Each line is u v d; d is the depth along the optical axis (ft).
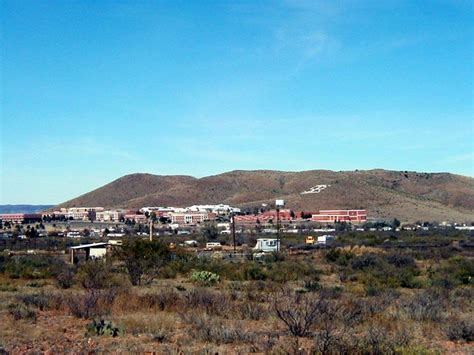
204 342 61.00
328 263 221.66
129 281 140.15
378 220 622.54
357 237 387.75
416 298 93.97
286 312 69.31
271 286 123.75
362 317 74.43
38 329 68.85
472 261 193.57
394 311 80.64
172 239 419.33
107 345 59.00
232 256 259.80
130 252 152.76
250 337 61.67
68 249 314.55
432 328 70.08
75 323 75.10
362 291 118.42
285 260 229.86
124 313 81.61
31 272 169.99
